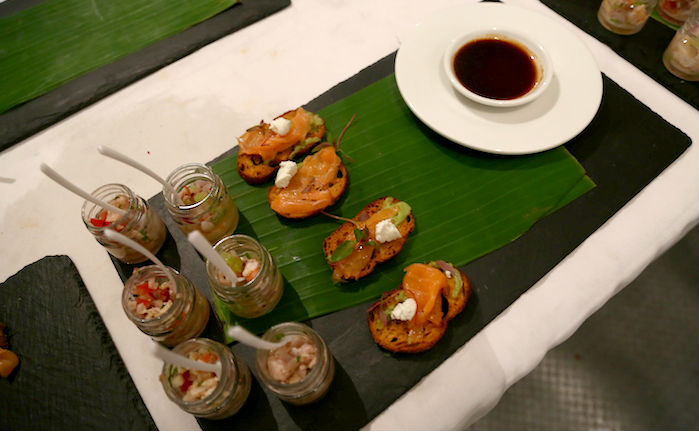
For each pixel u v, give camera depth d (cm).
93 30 63
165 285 45
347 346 44
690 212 47
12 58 62
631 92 54
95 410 44
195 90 59
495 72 53
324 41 60
